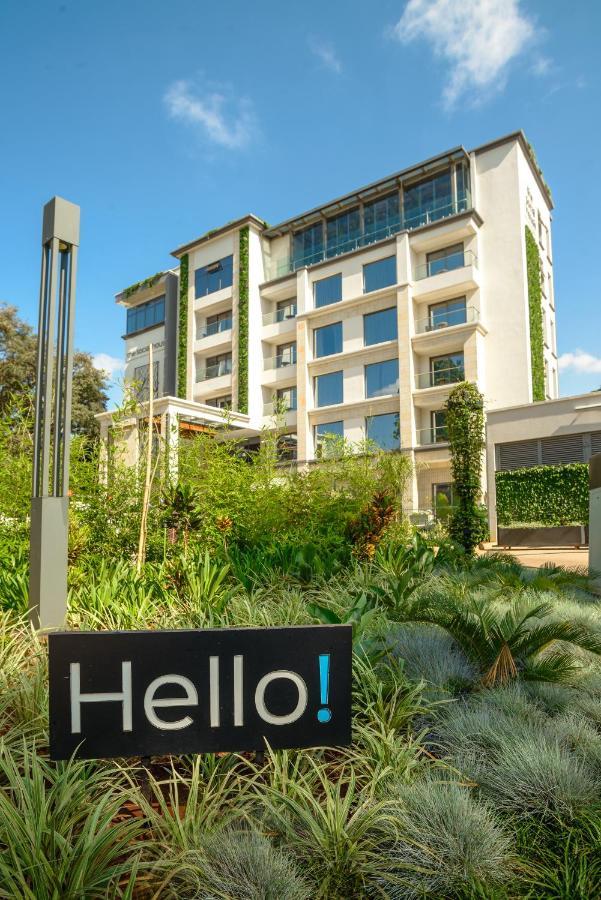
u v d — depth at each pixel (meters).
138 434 7.66
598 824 2.00
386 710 2.86
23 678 2.88
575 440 18.33
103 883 1.68
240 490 8.73
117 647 1.94
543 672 3.24
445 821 1.99
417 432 24.20
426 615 3.72
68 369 4.31
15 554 6.21
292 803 1.95
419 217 25.56
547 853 1.95
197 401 32.59
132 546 6.80
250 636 2.01
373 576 6.20
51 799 1.94
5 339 29.39
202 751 1.96
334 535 7.73
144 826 2.05
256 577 5.69
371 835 1.99
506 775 2.31
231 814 1.98
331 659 2.05
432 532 12.54
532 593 6.13
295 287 29.25
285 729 2.01
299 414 27.58
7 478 7.16
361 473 12.09
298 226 29.97
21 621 4.00
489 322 23.72
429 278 24.53
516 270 23.42
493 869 1.84
